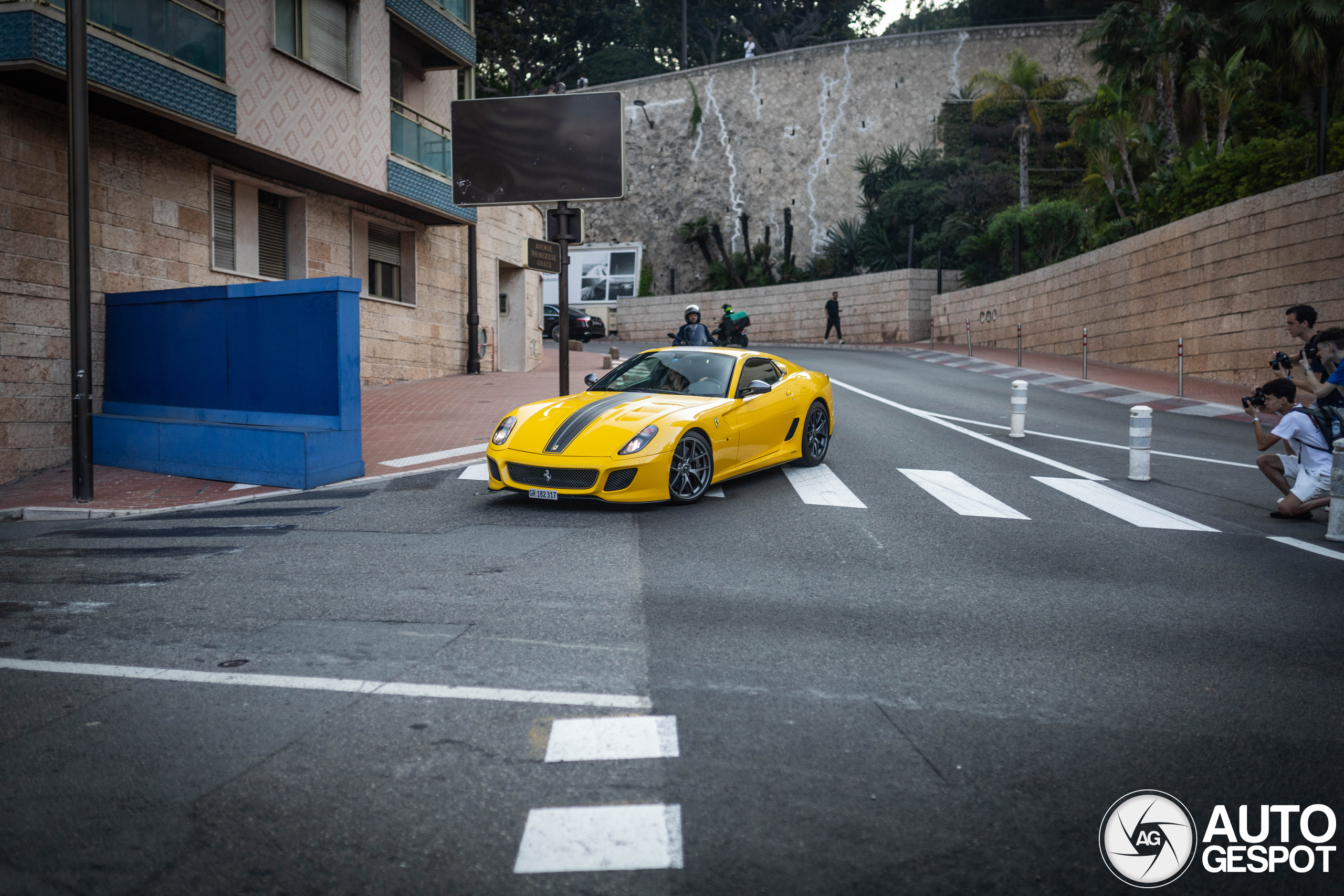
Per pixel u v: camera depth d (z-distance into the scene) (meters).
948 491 9.23
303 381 10.53
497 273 23.19
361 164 16.53
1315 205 17.44
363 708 3.75
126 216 13.02
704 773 3.20
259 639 4.62
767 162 48.41
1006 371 24.14
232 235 15.24
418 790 3.06
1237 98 28.52
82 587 5.74
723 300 45.44
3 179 11.25
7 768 3.23
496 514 8.09
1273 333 18.66
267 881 2.56
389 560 6.40
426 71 20.62
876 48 46.56
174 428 10.95
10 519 8.99
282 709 3.74
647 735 3.49
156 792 3.06
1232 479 10.12
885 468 10.54
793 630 4.84
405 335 19.69
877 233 40.91
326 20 15.81
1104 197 32.00
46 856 2.69
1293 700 3.97
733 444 8.94
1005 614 5.18
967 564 6.36
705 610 5.18
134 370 12.35
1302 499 7.93
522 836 2.79
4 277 11.28
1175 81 31.17
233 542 7.14
